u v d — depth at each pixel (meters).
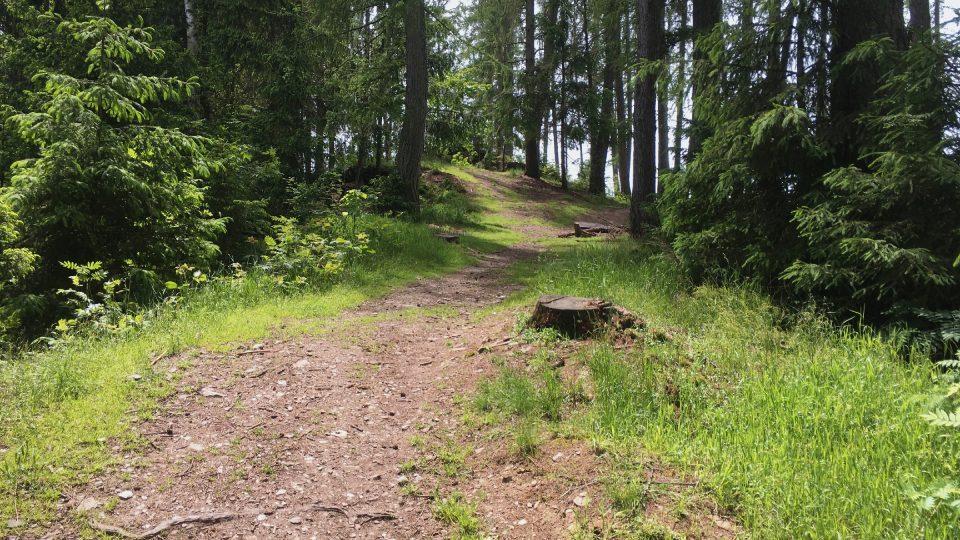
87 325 5.86
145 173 7.25
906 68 5.89
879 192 5.55
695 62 7.70
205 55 15.76
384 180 16.92
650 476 3.19
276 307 7.16
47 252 6.80
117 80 7.11
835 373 4.15
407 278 9.92
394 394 4.91
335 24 17.34
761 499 2.88
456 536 3.05
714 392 4.12
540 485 3.34
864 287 5.61
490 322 6.75
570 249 13.64
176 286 6.78
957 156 5.53
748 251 6.75
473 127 20.94
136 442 3.74
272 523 3.18
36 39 11.35
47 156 6.52
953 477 2.79
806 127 6.35
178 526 3.07
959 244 5.36
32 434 3.64
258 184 13.24
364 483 3.59
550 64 25.84
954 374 3.99
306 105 17.05
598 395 4.16
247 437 4.00
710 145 7.19
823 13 6.94
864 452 3.19
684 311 6.27
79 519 3.01
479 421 4.19
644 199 14.00
